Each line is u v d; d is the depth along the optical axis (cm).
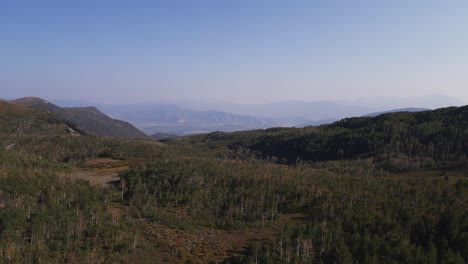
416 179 9662
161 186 9394
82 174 11675
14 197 6694
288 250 5856
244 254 6216
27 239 5669
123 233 6550
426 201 7331
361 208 7294
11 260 4959
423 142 14900
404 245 5412
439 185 8425
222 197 8700
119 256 5769
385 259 5119
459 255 5078
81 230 6259
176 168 10325
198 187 9175
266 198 8638
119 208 8131
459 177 10462
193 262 5866
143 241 6519
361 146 16500
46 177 8238
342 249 5478
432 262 4969
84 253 5581
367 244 5541
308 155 18025
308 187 9050
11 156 9931
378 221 6406
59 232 5988
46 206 6769
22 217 5997
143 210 7988
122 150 16262
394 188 8688
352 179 9806
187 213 8169
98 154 15775
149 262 5847
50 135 18762
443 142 14200
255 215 7925
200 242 6738
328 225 6831
